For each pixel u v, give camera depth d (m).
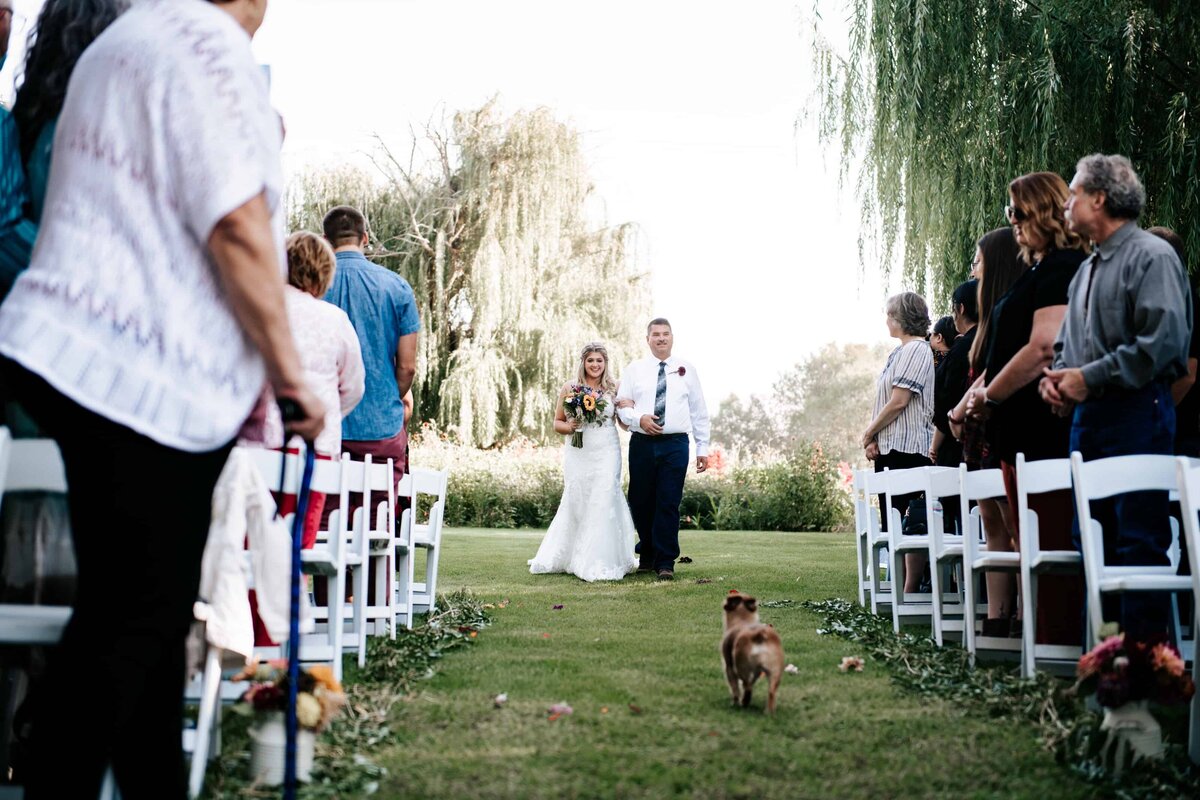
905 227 10.84
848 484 18.81
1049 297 4.95
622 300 26.44
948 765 3.33
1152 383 4.29
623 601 7.80
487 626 6.42
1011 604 5.76
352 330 5.30
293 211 25.52
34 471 2.71
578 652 5.38
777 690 4.40
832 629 6.15
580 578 9.56
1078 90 9.78
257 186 2.20
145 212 2.19
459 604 7.20
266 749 3.14
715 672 4.80
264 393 2.46
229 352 2.25
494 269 24.67
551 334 25.14
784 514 18.72
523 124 25.36
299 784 3.10
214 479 2.28
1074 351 4.57
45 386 2.15
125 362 2.15
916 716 3.94
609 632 6.16
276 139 2.32
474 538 14.86
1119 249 4.38
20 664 2.78
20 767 2.81
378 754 3.42
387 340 6.62
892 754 3.44
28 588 2.95
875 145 10.80
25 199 3.11
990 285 5.75
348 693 4.23
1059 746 3.46
